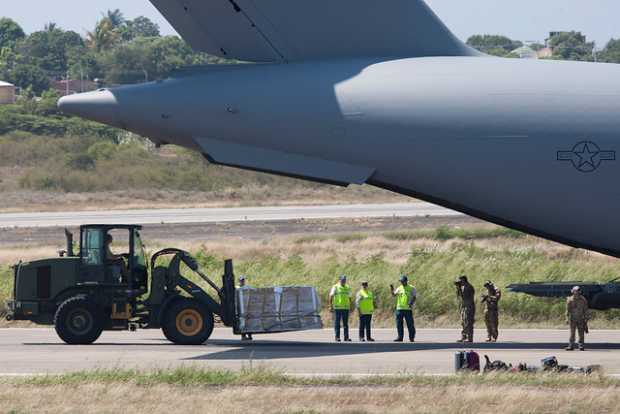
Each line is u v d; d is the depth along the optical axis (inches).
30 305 4173.2
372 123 3914.9
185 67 4087.1
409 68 3973.9
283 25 4001.0
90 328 4079.7
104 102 4069.9
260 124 3966.5
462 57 4067.4
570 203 3909.9
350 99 3924.7
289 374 3206.2
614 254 4062.5
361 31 4033.0
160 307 4099.4
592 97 3895.2
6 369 3358.8
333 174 3983.8
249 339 4296.3
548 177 3892.7
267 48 4028.1
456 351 3846.0
